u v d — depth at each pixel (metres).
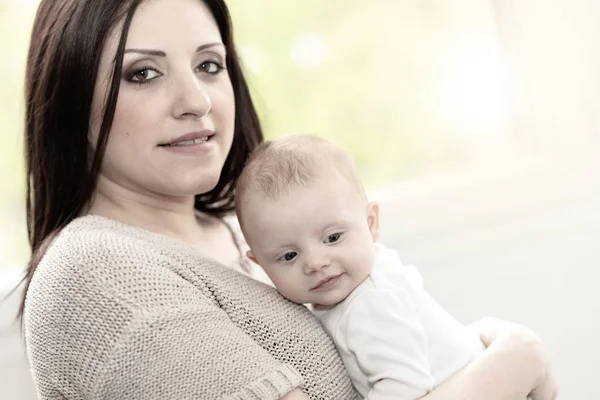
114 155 1.13
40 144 1.15
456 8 2.13
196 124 1.12
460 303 1.99
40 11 1.15
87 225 1.07
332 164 1.14
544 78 2.11
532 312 2.05
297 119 2.00
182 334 0.92
